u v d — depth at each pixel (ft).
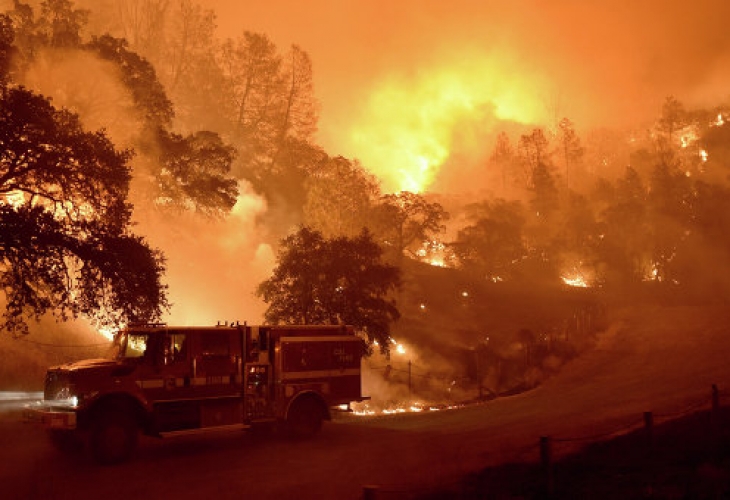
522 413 70.85
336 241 91.86
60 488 37.04
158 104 110.42
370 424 66.95
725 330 128.98
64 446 47.32
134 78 107.76
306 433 54.85
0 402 62.69
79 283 62.90
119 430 44.60
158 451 49.55
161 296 65.67
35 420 44.78
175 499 34.47
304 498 34.14
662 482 31.94
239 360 51.62
